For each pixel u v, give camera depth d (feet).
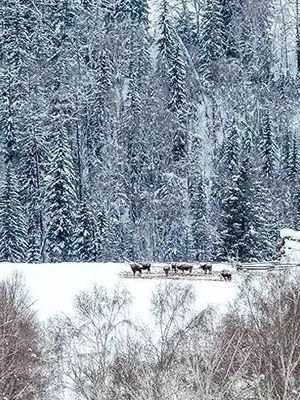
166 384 44.78
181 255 204.74
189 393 44.06
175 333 52.54
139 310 67.77
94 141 242.58
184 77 246.27
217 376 45.50
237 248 151.23
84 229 179.32
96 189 222.69
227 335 52.90
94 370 50.70
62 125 202.08
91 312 61.93
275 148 226.38
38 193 204.13
